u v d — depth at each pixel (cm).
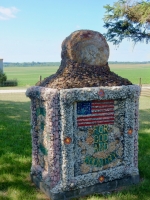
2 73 1686
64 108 231
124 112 261
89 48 263
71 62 259
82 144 246
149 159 344
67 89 232
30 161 336
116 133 260
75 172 245
